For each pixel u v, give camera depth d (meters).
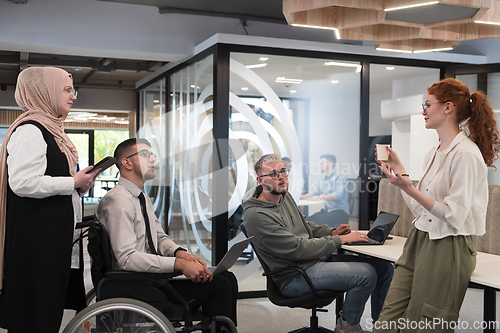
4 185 1.96
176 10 4.87
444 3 2.44
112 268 2.09
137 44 4.80
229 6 4.87
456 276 1.78
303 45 4.27
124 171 2.21
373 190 4.50
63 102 2.11
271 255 2.48
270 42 4.16
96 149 12.11
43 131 2.00
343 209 4.41
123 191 2.17
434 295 1.82
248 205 2.56
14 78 8.96
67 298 2.20
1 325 1.93
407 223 3.01
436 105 1.92
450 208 1.79
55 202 1.98
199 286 2.21
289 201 2.74
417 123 4.70
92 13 4.64
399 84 4.64
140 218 2.19
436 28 3.08
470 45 5.25
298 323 3.27
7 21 4.35
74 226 2.07
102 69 7.48
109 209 2.10
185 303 2.08
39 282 1.91
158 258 2.05
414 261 1.99
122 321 1.95
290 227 2.59
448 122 1.92
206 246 3.51
